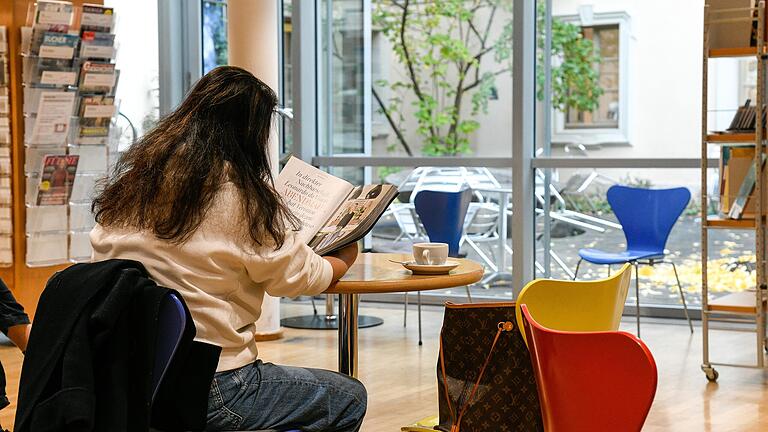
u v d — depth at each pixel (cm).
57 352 212
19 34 618
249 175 241
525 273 702
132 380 215
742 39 509
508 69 721
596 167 696
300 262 248
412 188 748
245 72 251
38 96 620
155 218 235
